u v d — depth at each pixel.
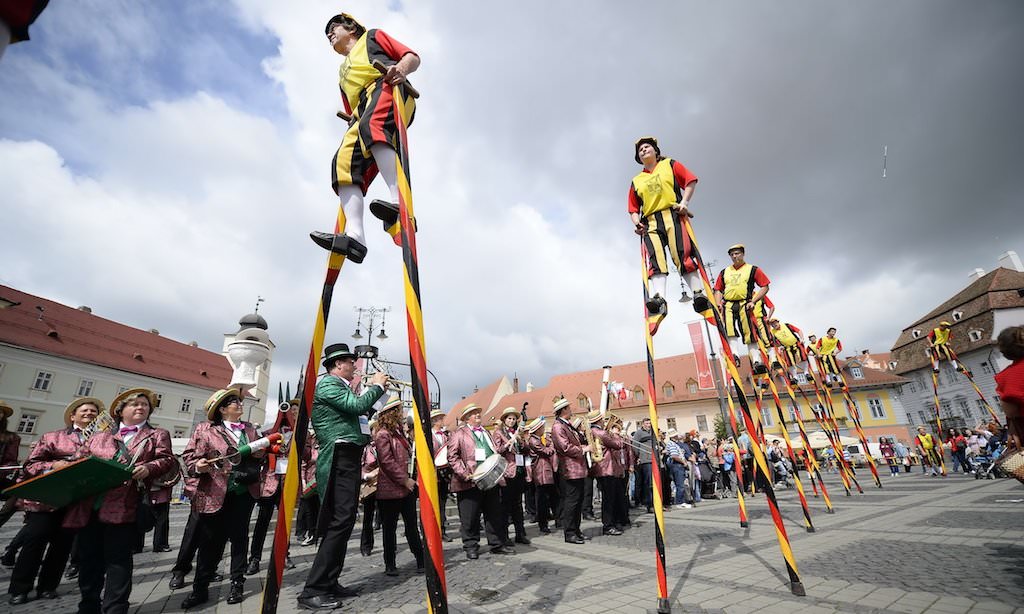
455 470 6.65
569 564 5.82
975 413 35.97
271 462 6.29
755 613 3.62
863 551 5.45
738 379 4.56
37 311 37.62
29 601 5.02
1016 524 6.30
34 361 34.25
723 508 11.56
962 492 10.93
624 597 4.28
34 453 5.05
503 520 7.02
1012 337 3.71
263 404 55.62
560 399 7.96
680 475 12.53
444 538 8.72
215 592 5.29
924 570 4.43
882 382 43.47
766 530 7.58
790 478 17.83
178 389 43.47
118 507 3.95
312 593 4.46
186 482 4.89
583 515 11.38
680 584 4.62
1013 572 4.12
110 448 4.28
